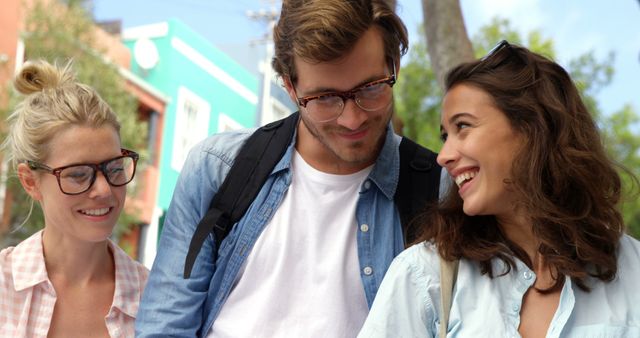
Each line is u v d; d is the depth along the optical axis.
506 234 2.27
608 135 2.45
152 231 16.25
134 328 2.84
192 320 2.53
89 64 12.97
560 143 2.17
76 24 13.32
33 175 2.77
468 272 2.18
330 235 2.53
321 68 2.30
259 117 20.72
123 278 2.91
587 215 2.15
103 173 2.74
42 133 2.71
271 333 2.44
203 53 18.58
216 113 19.09
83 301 2.85
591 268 2.13
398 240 2.53
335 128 2.38
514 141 2.18
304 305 2.46
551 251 2.12
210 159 2.63
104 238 2.79
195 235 2.53
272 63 2.60
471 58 6.11
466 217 2.28
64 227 2.76
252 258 2.52
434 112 14.66
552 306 2.10
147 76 17.36
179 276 2.55
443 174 2.58
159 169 16.97
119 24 17.81
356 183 2.56
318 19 2.27
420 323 2.15
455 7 6.14
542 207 2.13
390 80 2.40
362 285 2.49
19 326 2.75
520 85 2.20
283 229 2.53
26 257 2.82
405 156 2.63
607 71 13.98
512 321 2.09
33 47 12.73
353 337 2.45
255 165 2.59
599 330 2.02
